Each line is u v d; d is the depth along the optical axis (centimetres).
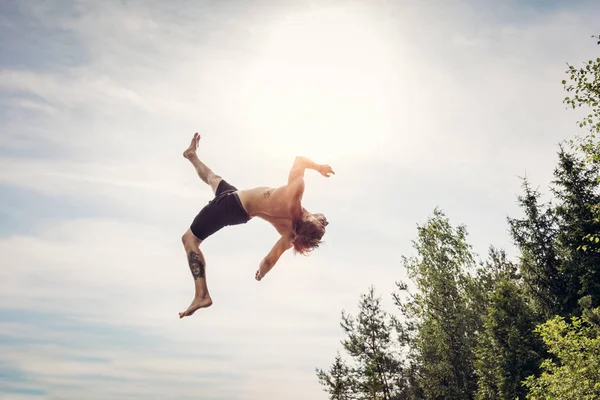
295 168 510
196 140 581
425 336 3272
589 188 2919
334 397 3647
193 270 483
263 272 518
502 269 3706
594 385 1681
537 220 3116
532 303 3075
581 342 1775
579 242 2892
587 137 1606
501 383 2717
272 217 504
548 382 1841
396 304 3503
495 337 2858
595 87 1579
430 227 3362
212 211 494
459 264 3288
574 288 2908
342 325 3847
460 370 3106
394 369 3728
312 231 503
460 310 3203
